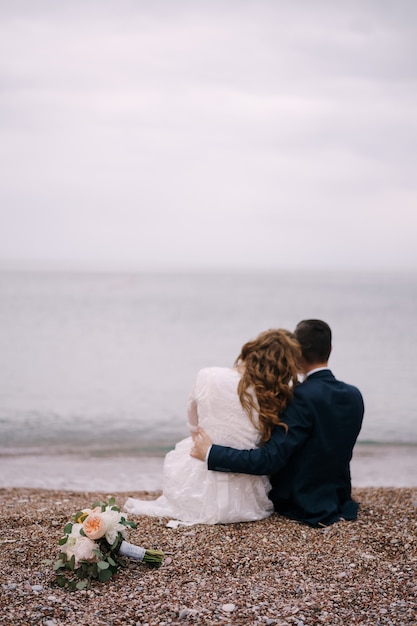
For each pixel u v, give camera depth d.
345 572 3.68
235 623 3.06
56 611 3.14
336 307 54.53
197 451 4.39
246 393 4.38
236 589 3.44
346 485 4.70
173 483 4.59
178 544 4.02
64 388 15.59
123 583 3.52
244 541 4.09
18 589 3.38
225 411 4.39
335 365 20.31
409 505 5.31
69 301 55.81
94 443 9.88
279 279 186.50
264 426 4.38
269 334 4.54
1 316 38.16
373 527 4.45
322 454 4.42
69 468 8.24
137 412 12.71
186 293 82.94
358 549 4.04
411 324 36.97
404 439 10.49
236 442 4.39
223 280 167.62
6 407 13.05
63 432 10.72
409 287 125.06
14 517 4.66
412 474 8.23
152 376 17.78
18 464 8.42
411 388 16.00
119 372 18.45
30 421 11.65
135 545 3.94
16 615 3.09
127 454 9.15
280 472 4.59
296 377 4.46
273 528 4.32
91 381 16.73
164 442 10.01
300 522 4.46
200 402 4.45
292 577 3.61
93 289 91.25
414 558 3.93
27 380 16.67
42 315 39.62
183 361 21.08
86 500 5.73
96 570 3.48
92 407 13.20
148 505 4.74
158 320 37.91
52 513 4.85
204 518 4.38
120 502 5.60
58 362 20.33
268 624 3.06
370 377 17.83
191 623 3.05
